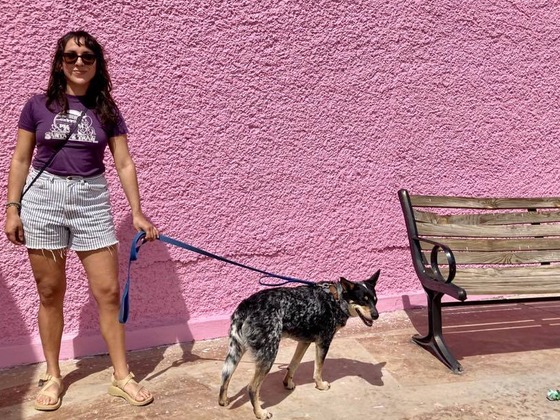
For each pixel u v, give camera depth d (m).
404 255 4.99
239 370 3.65
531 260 4.52
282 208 4.50
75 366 3.75
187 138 4.14
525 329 4.54
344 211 4.72
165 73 4.05
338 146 4.66
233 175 4.32
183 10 4.06
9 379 3.54
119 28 3.90
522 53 5.26
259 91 4.35
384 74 4.77
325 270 4.70
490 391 3.33
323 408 3.10
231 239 4.35
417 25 4.84
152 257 4.11
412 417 3.00
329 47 4.55
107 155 3.93
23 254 3.78
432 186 5.03
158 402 3.15
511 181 5.32
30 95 3.74
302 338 3.14
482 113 5.16
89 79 2.97
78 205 3.02
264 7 4.30
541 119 5.39
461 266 5.08
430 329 3.93
